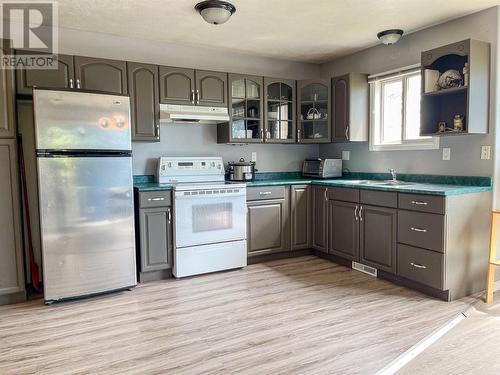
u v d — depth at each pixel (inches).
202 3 115.3
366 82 165.2
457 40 130.0
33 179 130.6
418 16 128.3
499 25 118.0
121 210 124.0
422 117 132.0
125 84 138.4
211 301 117.3
